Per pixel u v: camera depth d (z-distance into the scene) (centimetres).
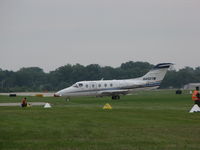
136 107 6025
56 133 3058
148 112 4603
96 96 9669
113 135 3005
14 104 7556
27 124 3478
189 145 2666
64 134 3028
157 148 2555
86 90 9300
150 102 7875
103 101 8544
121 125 3525
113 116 4156
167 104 7088
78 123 3594
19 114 4312
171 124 3612
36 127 3309
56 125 3447
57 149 2522
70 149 2522
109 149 2522
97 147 2580
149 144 2684
